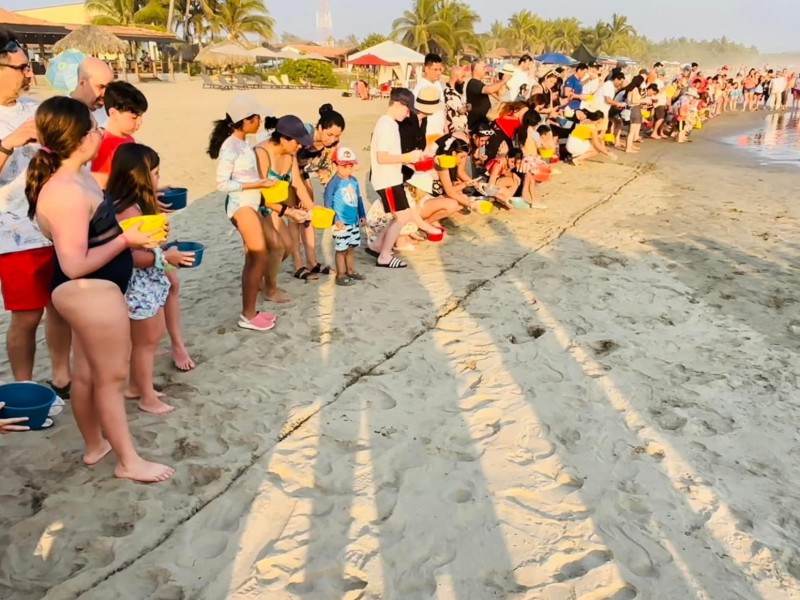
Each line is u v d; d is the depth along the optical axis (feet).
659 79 60.75
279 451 11.80
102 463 11.21
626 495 10.93
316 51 207.82
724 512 10.57
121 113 12.02
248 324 16.55
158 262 11.30
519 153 29.37
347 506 10.51
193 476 11.03
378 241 22.36
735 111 88.07
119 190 10.91
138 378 12.51
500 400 13.70
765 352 16.22
